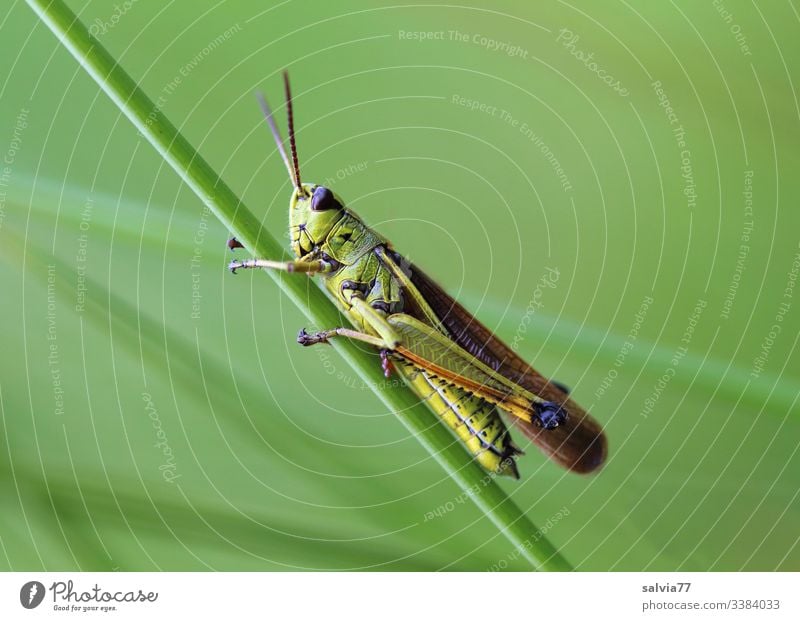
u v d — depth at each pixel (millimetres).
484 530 203
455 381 197
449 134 224
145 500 201
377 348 196
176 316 208
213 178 192
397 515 203
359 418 207
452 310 201
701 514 205
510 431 206
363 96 223
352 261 197
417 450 206
